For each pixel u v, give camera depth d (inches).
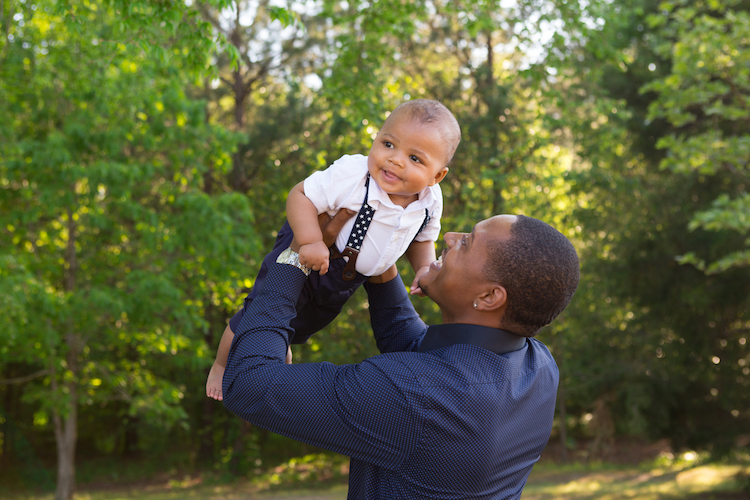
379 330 73.4
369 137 442.9
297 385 53.1
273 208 605.0
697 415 553.3
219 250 418.6
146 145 425.1
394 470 53.2
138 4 170.7
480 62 581.6
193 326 477.1
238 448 740.0
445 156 62.7
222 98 641.0
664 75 484.4
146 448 775.7
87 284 458.6
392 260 65.9
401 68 556.1
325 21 588.7
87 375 507.5
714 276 489.1
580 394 616.7
